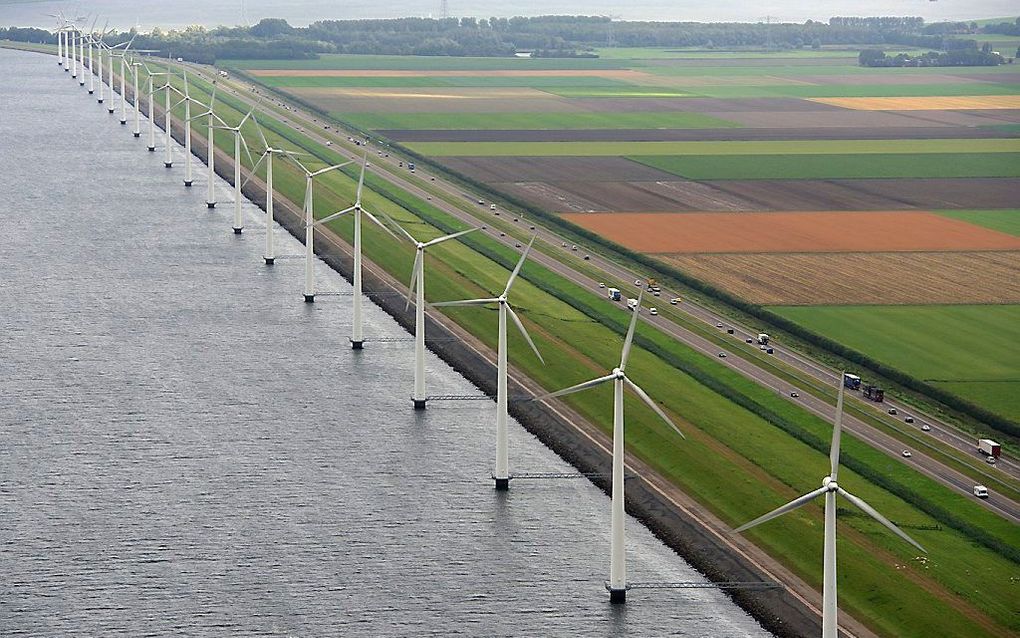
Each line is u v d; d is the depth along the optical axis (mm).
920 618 197125
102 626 197250
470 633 198125
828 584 177250
